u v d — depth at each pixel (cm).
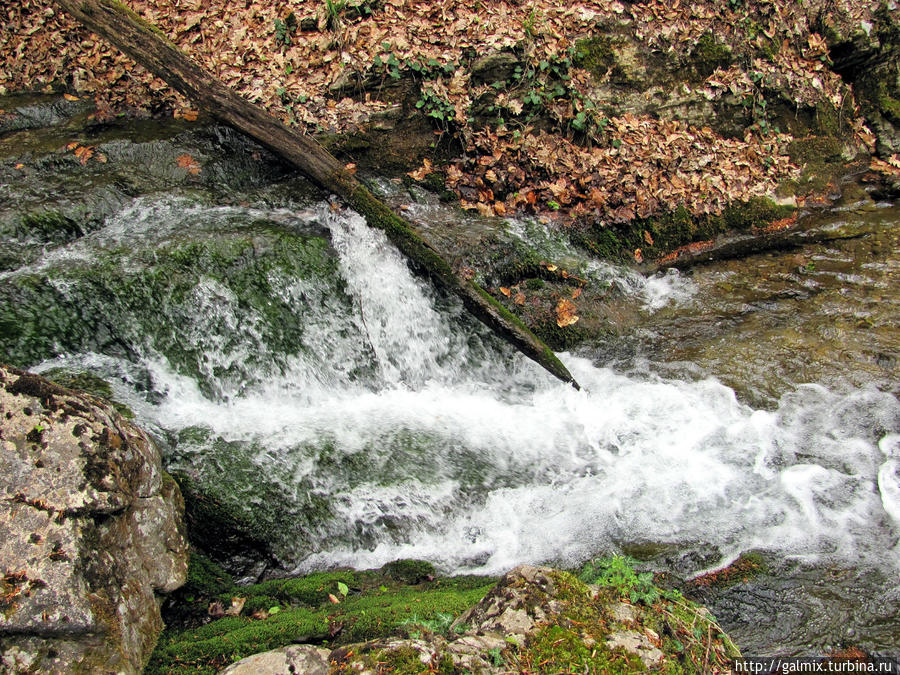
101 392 447
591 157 690
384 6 678
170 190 588
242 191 610
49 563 267
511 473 470
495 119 681
